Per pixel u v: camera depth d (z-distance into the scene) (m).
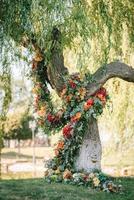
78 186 8.33
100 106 8.38
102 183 8.34
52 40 7.94
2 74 8.43
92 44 9.18
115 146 13.41
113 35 8.94
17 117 23.78
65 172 8.55
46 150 51.03
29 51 8.27
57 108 8.83
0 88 9.02
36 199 7.35
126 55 10.27
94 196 7.78
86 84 8.42
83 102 8.34
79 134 8.54
